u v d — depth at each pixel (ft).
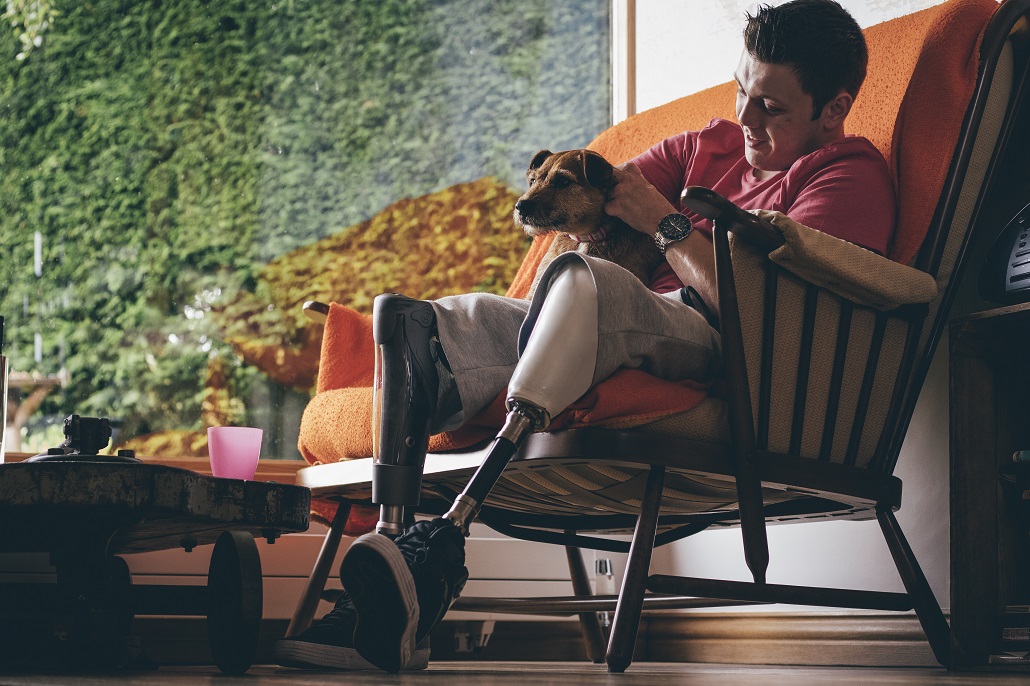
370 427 5.70
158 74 9.00
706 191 4.60
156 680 3.39
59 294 8.39
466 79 9.90
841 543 7.01
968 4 5.92
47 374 8.26
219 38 9.23
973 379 5.68
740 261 4.78
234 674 4.13
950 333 5.68
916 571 5.32
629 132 7.61
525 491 5.24
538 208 6.17
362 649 3.77
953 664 5.32
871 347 5.18
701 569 8.06
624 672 4.61
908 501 6.65
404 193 9.61
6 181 8.33
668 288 5.90
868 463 5.27
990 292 5.65
